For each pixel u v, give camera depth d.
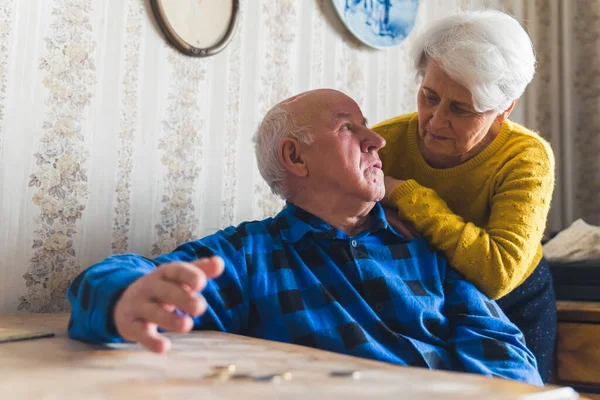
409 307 1.12
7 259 1.26
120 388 0.48
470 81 1.20
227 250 1.11
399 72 2.08
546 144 1.39
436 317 1.14
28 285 1.29
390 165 1.48
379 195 1.22
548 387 0.50
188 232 1.55
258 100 1.71
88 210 1.38
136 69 1.46
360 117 1.26
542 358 1.45
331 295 1.10
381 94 2.02
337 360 0.64
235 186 1.65
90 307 0.72
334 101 1.25
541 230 1.29
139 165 1.46
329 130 1.21
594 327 1.54
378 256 1.19
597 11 2.54
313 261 1.16
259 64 1.71
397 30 2.05
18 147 1.27
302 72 1.82
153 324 0.62
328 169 1.20
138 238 1.46
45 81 1.31
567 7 2.56
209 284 1.05
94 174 1.39
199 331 0.95
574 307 1.61
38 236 1.30
